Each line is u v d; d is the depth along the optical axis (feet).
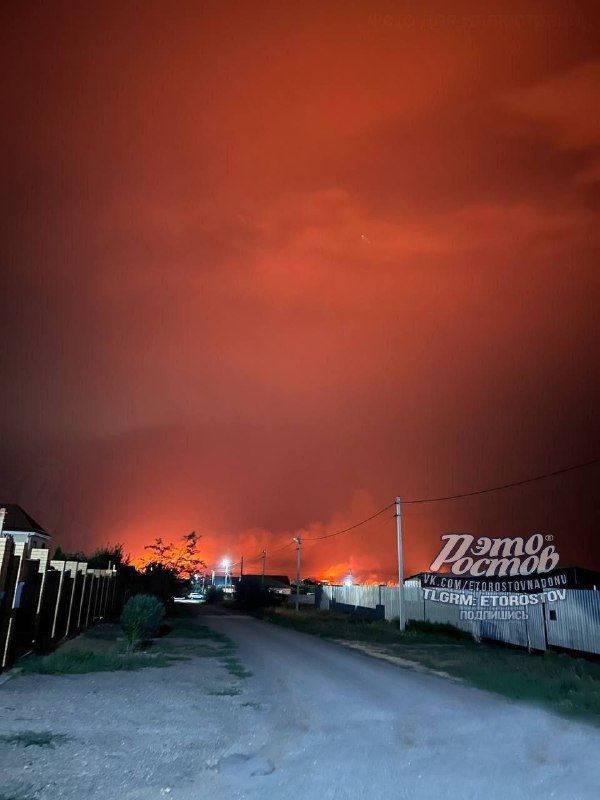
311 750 28.50
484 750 28.37
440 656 71.46
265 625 123.65
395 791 22.18
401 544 112.57
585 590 71.10
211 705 39.40
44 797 20.85
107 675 49.42
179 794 21.83
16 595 48.49
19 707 34.55
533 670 55.52
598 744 29.55
